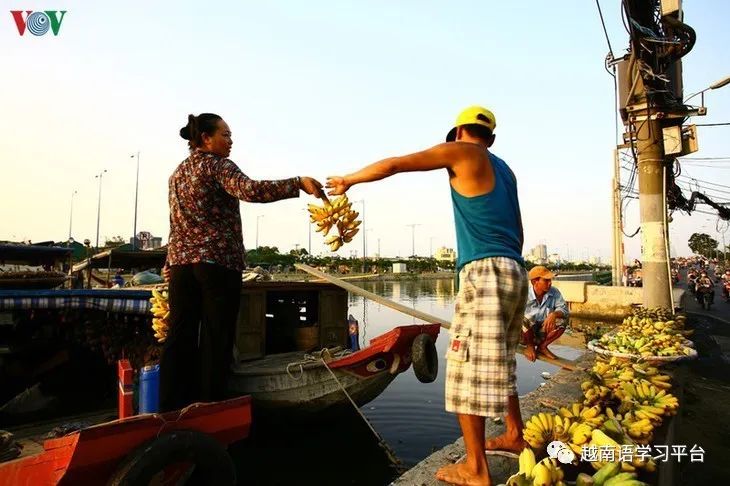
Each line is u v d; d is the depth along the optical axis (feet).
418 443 19.30
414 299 102.12
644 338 16.22
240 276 10.58
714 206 59.72
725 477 12.31
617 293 55.83
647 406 9.96
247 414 10.78
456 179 7.11
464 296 6.96
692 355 15.06
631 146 33.45
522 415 11.07
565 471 7.89
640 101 31.94
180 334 10.23
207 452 9.69
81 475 8.48
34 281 32.37
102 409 21.45
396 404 24.36
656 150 31.73
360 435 20.33
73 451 8.23
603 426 8.50
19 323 25.52
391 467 17.52
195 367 10.63
